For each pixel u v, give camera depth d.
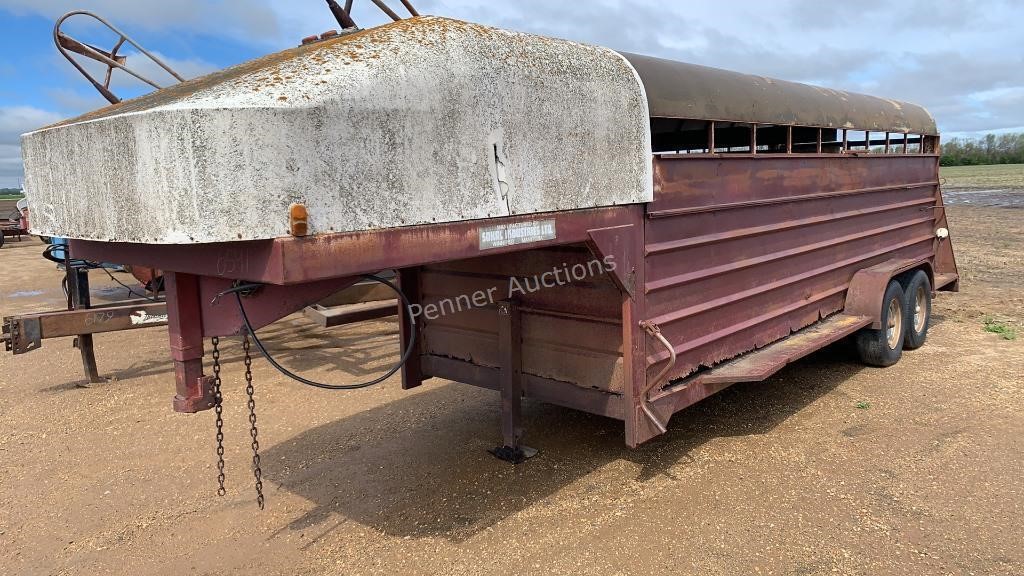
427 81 2.49
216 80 2.73
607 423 5.07
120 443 5.03
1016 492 3.80
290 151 2.11
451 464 4.41
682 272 3.98
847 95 5.82
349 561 3.34
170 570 3.33
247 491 4.16
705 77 4.08
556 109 3.03
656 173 3.68
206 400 2.82
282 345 8.09
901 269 6.27
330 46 2.54
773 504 3.75
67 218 2.60
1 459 4.78
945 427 4.78
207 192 2.00
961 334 7.55
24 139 2.86
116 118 2.18
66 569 3.38
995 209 24.69
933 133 7.39
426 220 2.51
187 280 2.75
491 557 3.32
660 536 3.46
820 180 5.37
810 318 5.46
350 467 4.45
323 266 2.20
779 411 5.21
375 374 6.70
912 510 3.63
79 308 6.80
